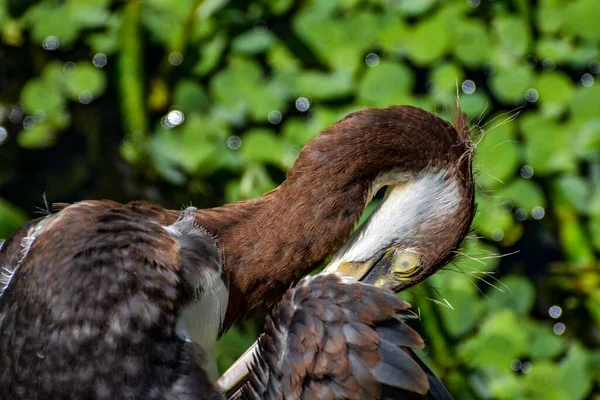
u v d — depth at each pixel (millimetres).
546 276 8031
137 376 4680
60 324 4738
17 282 4945
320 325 4781
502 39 8227
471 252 7582
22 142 8242
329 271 5270
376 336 4762
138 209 5211
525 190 7934
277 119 8070
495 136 7922
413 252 5637
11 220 7645
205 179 7953
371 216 5715
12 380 4793
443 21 8211
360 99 8062
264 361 4895
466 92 8109
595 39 8281
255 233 5418
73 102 8359
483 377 7574
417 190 5605
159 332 4773
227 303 5320
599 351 7805
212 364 5211
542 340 7734
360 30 8219
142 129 8055
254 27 8305
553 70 8227
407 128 5535
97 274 4816
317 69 8195
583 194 7953
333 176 5461
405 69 8062
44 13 8367
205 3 8141
